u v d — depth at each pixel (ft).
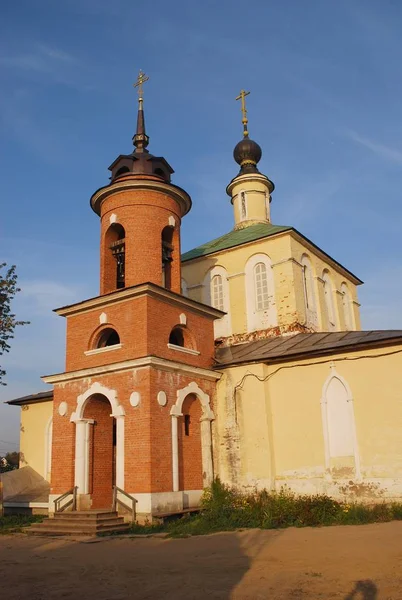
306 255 88.63
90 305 67.36
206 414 67.31
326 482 60.70
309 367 65.00
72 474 63.57
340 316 95.35
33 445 86.63
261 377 66.59
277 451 64.75
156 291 63.82
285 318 81.15
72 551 43.47
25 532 56.95
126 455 59.26
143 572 33.12
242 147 103.96
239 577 30.09
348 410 61.21
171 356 64.80
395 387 58.80
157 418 59.77
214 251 90.38
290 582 28.14
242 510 55.88
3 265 84.38
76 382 66.39
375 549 35.76
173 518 57.93
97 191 73.46
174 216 73.97
